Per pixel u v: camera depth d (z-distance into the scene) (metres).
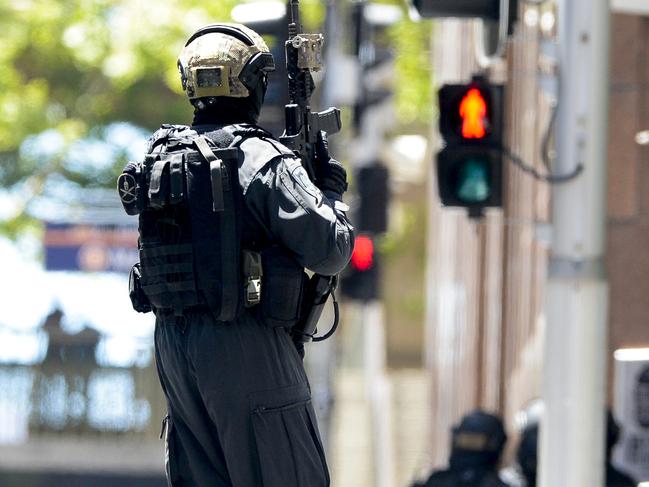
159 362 18.50
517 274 47.16
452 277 68.06
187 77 18.30
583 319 27.94
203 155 17.56
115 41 70.56
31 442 62.53
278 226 17.36
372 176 61.03
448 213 70.88
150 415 62.84
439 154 29.38
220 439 17.86
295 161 17.61
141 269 18.03
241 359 17.70
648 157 38.09
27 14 71.38
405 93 80.31
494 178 29.22
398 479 71.38
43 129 72.25
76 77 75.50
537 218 42.00
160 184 17.55
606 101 28.19
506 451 45.03
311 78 18.73
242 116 18.38
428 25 78.62
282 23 37.84
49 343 62.91
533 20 42.03
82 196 75.25
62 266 67.62
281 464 17.80
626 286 38.19
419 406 92.44
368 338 97.31
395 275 123.19
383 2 75.69
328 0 56.78
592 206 28.09
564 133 28.14
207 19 70.19
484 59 30.16
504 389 49.03
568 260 28.11
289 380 18.00
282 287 17.61
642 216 38.19
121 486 61.97
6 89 71.69
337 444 79.12
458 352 63.41
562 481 27.92
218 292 17.55
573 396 27.94
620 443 36.50
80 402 62.69
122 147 76.44
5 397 62.47
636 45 37.97
